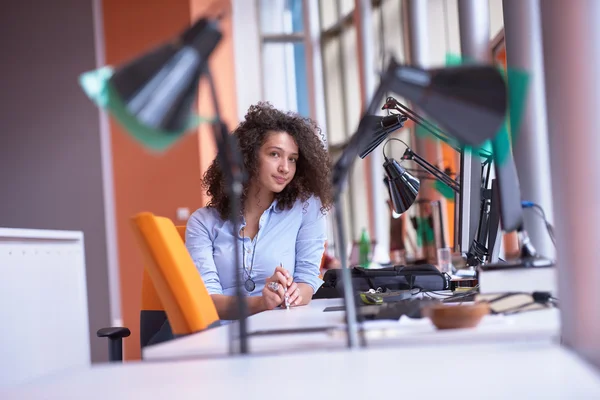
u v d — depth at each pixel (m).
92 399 0.89
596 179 1.15
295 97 10.84
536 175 2.97
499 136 1.61
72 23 6.74
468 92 1.08
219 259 2.55
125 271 7.96
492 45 5.41
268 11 10.84
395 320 1.46
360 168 9.67
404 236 5.07
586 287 1.14
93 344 6.44
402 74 1.11
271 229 2.59
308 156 2.62
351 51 10.00
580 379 0.84
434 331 1.23
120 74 1.01
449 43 6.45
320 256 2.70
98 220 6.65
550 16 1.22
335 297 2.63
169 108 1.02
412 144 6.27
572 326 1.15
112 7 8.31
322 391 0.85
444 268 3.17
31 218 6.54
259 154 2.54
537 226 2.38
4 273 2.44
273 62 10.80
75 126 6.66
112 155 8.01
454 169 4.92
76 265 3.10
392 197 2.86
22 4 6.70
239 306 1.20
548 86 1.23
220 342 1.29
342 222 1.21
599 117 1.16
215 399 0.85
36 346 2.64
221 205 2.59
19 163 6.57
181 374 1.02
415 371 0.93
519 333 1.17
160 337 2.18
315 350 1.20
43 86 6.66
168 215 8.00
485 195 2.30
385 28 8.55
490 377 0.88
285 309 2.15
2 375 2.38
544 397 0.77
